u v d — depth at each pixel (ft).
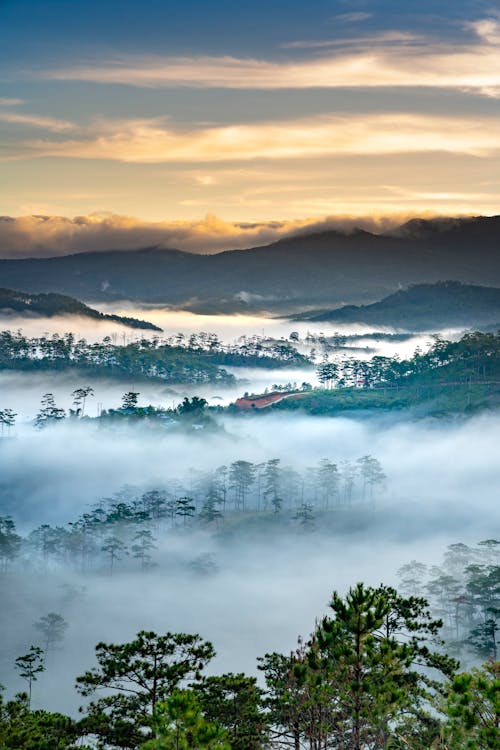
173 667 163.22
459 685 112.88
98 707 166.30
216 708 164.96
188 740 109.29
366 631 127.34
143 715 160.45
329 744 138.31
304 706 140.05
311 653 131.44
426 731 128.88
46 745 152.35
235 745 150.00
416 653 156.76
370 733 133.80
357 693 125.70
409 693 139.54
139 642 161.89
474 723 108.37
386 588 162.71
